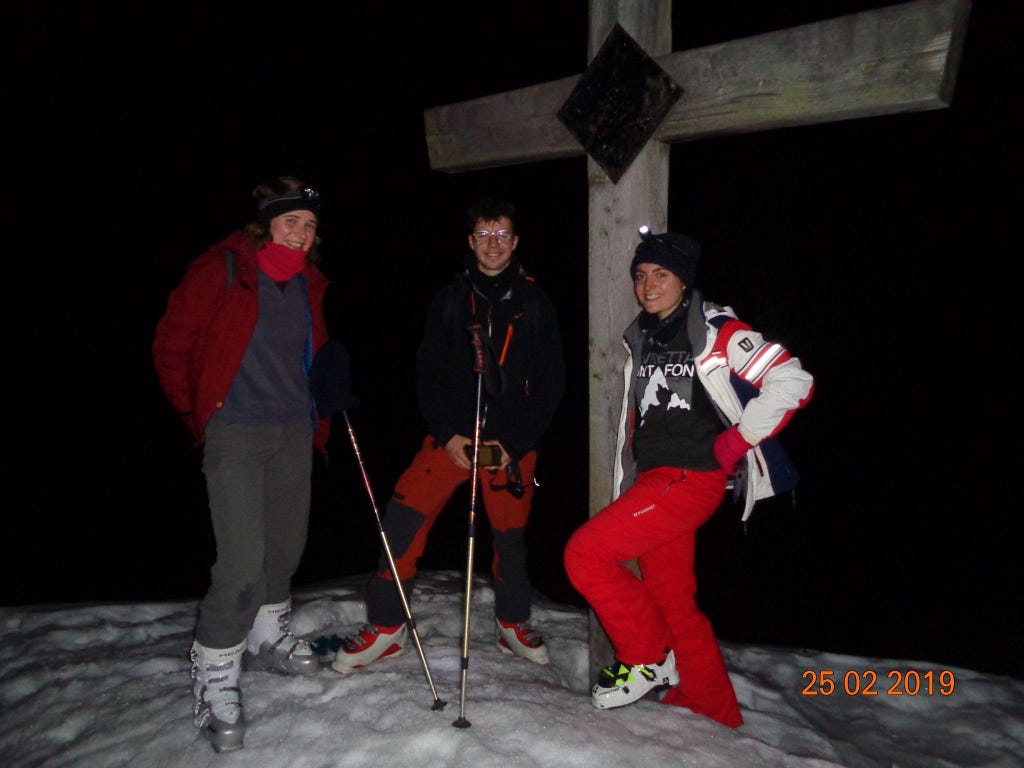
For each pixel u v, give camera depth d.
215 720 2.37
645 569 2.75
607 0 2.71
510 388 2.90
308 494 2.82
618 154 2.72
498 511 3.03
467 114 3.09
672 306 2.59
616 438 2.83
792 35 2.36
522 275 2.95
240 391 2.53
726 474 2.57
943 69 2.14
